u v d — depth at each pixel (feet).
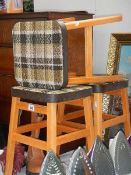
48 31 5.80
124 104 7.58
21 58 6.43
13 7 9.39
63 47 5.73
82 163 5.97
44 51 5.96
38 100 6.11
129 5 10.15
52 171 5.91
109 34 10.27
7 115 9.16
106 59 10.39
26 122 8.60
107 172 6.33
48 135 5.97
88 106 6.62
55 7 10.40
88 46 6.49
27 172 7.43
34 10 10.11
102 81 6.88
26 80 6.45
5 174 6.99
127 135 7.52
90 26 6.33
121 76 7.47
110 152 6.63
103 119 7.70
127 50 9.01
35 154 7.44
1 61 9.02
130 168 6.68
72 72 8.11
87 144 6.86
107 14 10.29
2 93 9.17
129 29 10.26
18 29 6.32
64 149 8.71
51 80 5.98
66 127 7.36
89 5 10.37
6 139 9.11
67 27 5.81
